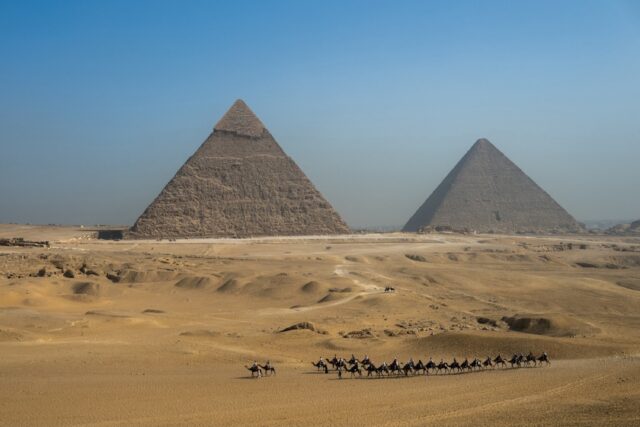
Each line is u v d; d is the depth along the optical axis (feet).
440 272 577.43
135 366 230.07
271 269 607.37
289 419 150.71
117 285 527.81
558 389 177.68
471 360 244.83
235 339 295.89
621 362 220.43
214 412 160.25
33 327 311.68
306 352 270.87
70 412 161.68
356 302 428.56
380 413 154.92
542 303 453.58
